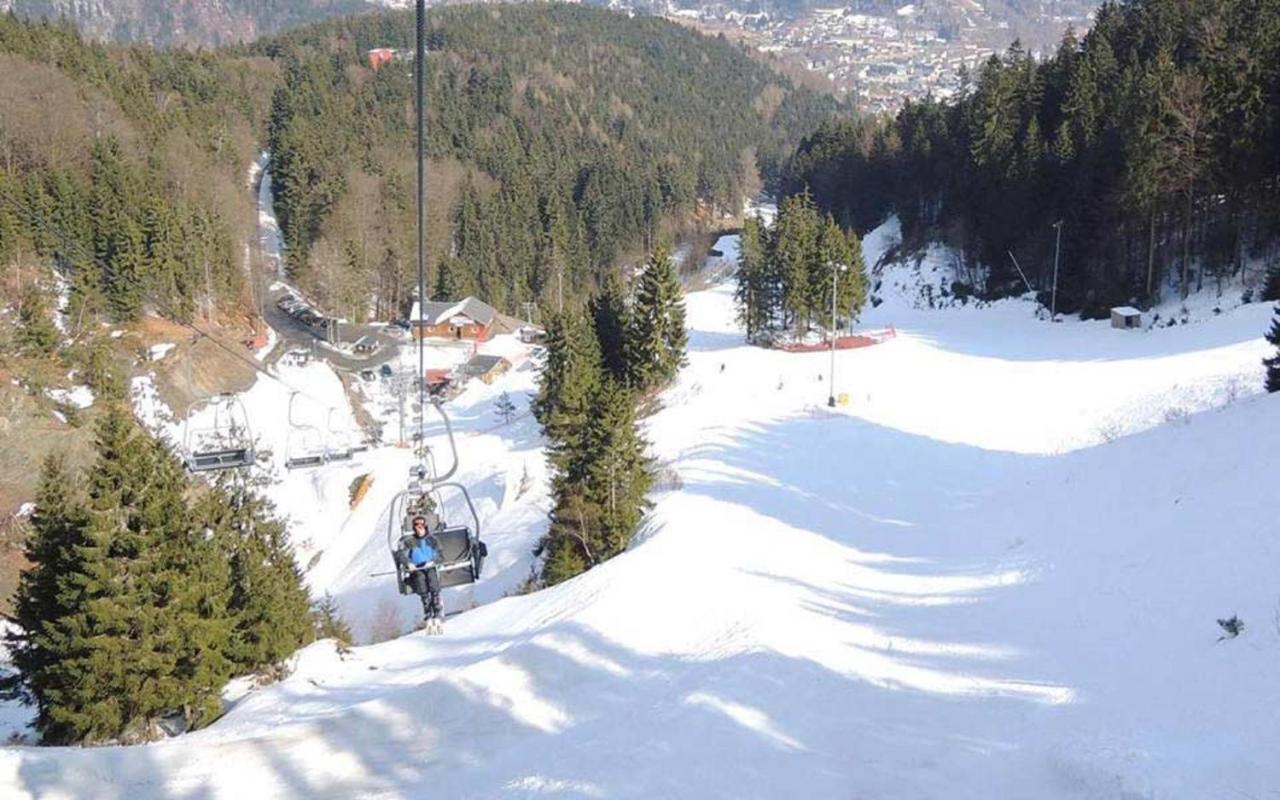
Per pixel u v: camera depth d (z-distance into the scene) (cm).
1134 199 6256
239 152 12025
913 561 2325
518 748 1293
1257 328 5012
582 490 3509
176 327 7188
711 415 5125
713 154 17575
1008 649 1379
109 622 2114
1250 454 2009
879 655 1452
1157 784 820
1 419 5212
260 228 11094
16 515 4622
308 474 5862
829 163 12306
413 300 10019
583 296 11431
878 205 10825
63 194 6994
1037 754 973
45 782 1287
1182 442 2412
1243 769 811
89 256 6850
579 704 1449
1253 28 6769
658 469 3969
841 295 6838
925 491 3347
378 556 4750
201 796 1246
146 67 12656
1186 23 8050
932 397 4866
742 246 7956
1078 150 7406
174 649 2180
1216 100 6128
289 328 8888
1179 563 1534
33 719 2452
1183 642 1191
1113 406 4091
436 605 1586
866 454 3953
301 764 1317
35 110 8094
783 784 999
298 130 11769
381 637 3591
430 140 13800
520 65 18400
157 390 6244
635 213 13412
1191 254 6359
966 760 1005
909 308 8512
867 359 6025
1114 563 1695
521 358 8631
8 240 6475
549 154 14662
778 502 3319
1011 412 4359
